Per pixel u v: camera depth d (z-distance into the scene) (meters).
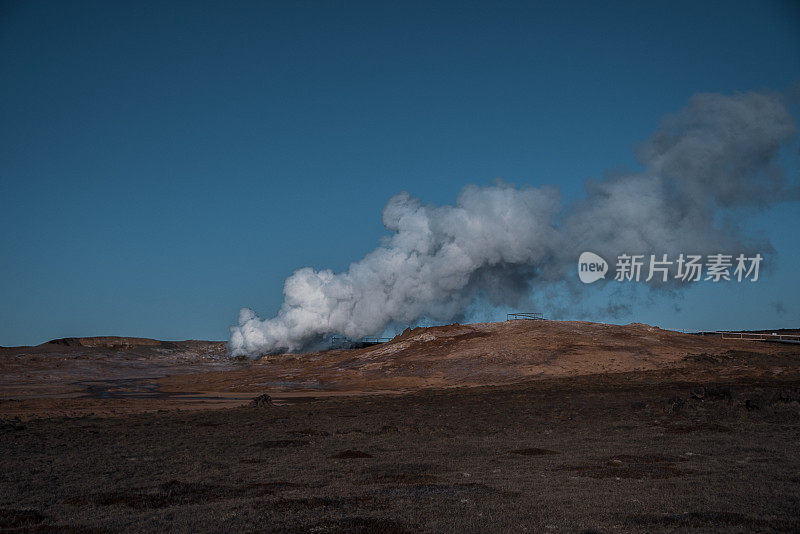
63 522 14.64
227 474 22.94
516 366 111.94
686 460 23.16
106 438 36.16
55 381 153.25
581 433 35.00
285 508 15.24
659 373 85.69
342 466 24.28
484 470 22.22
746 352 106.81
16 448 31.62
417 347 146.62
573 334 139.00
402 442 32.81
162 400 88.56
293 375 134.75
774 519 12.88
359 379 119.56
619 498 15.79
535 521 13.40
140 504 16.73
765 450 25.22
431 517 13.95
